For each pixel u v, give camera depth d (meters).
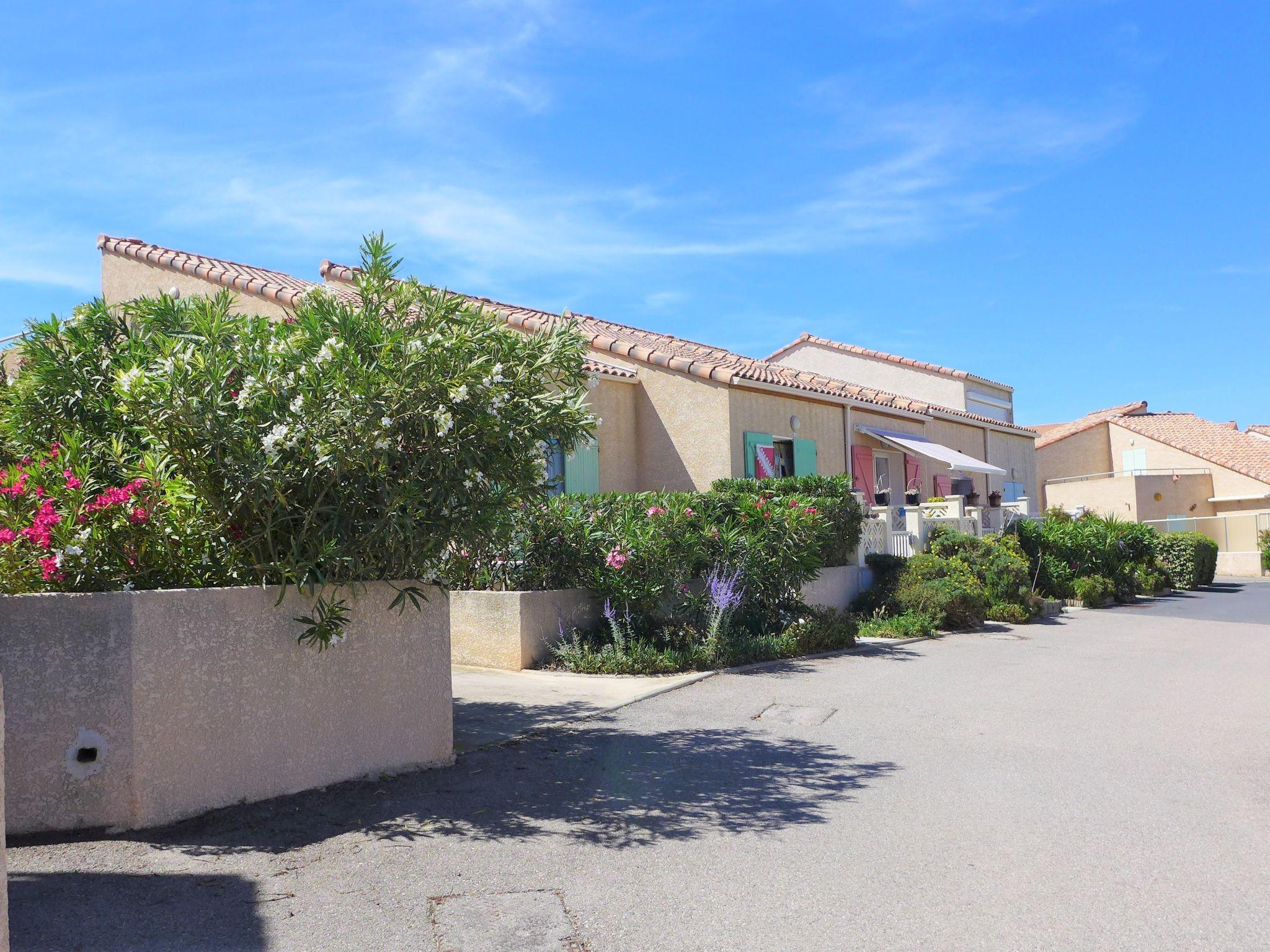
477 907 4.65
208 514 6.34
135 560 6.18
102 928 4.26
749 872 5.17
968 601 16.72
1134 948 4.30
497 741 8.00
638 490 19.12
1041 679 11.66
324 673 6.50
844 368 35.16
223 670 5.92
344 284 18.94
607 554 12.36
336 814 5.96
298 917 4.46
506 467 7.14
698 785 6.85
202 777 5.78
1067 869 5.26
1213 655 14.09
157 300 7.48
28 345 6.79
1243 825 6.06
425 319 6.86
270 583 6.46
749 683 10.97
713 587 12.91
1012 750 8.03
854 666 12.40
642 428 19.23
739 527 13.78
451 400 6.41
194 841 5.37
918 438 25.19
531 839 5.66
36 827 5.33
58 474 6.25
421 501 6.65
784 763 7.52
